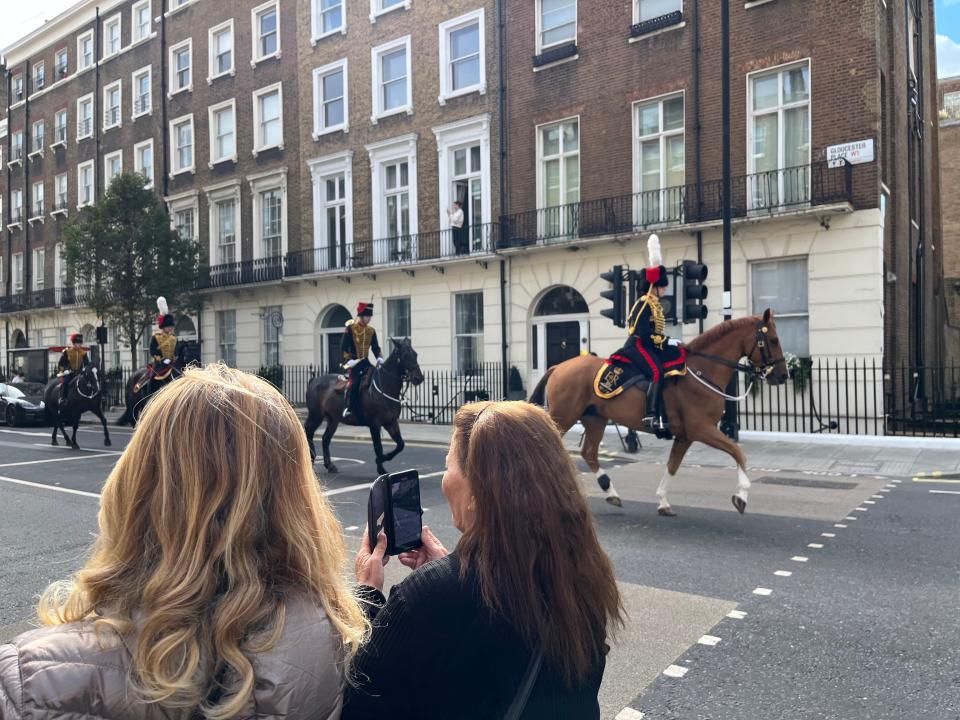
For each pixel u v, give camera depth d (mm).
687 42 18172
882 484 11008
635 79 18984
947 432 16656
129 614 1394
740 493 8359
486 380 21625
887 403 16219
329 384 12484
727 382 8516
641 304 8719
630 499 9797
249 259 28625
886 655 4594
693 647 4758
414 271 23344
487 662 1590
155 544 1437
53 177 38438
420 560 2236
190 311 29250
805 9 16562
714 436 8367
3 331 41969
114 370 32188
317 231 26281
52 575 6578
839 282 16016
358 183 25188
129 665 1321
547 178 20906
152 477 1461
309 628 1434
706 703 4000
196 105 30578
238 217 29125
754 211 16766
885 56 17656
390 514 2098
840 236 16000
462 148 22797
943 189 33812
